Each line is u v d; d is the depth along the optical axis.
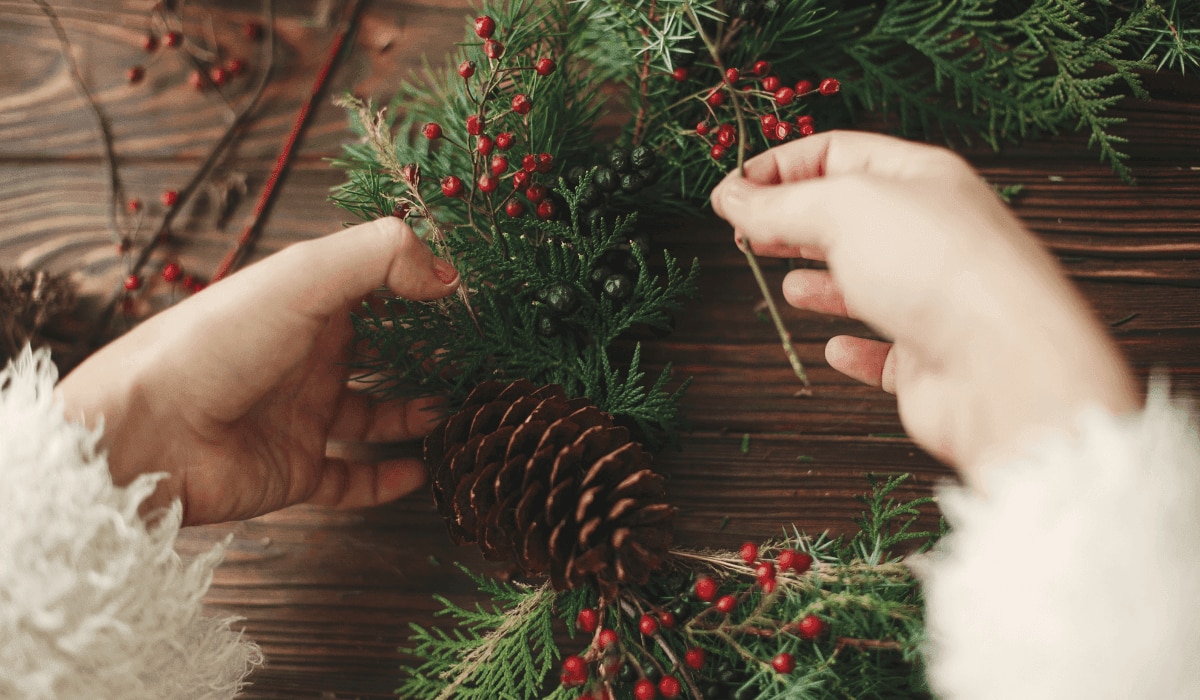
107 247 0.64
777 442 0.61
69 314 0.64
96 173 0.65
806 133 0.55
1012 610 0.46
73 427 0.51
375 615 0.61
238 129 0.64
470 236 0.58
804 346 0.61
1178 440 0.46
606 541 0.52
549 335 0.56
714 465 0.61
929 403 0.51
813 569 0.55
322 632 0.61
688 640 0.55
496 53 0.54
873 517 0.56
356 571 0.62
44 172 0.65
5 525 0.49
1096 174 0.61
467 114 0.58
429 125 0.55
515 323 0.58
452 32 0.64
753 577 0.56
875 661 0.55
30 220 0.64
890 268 0.49
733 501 0.61
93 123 0.65
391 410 0.61
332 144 0.64
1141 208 0.61
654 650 0.56
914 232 0.49
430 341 0.56
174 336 0.53
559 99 0.58
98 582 0.50
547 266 0.58
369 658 0.61
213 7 0.65
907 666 0.56
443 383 0.57
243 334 0.53
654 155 0.55
